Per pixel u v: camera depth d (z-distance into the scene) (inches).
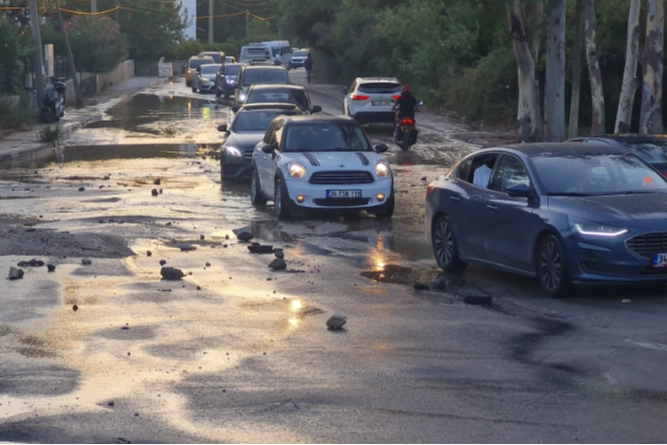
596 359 337.4
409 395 297.4
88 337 368.5
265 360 337.7
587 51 1047.0
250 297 444.5
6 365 330.0
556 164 477.1
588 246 426.0
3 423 271.7
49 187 872.3
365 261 549.6
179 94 2628.0
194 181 930.1
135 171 1008.9
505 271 516.7
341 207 697.6
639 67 1450.5
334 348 354.3
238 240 612.4
